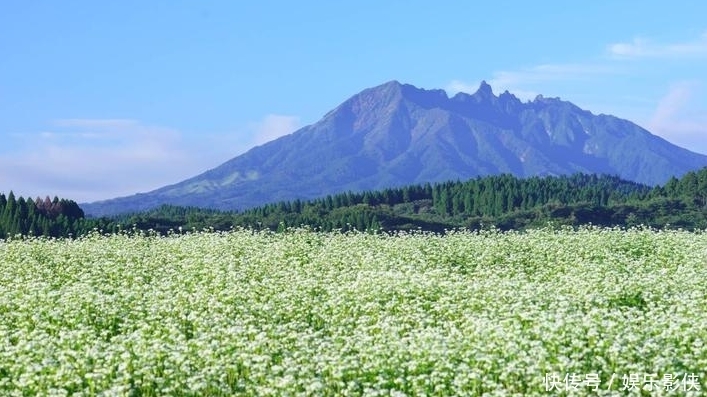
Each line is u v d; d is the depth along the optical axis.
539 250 41.91
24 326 25.55
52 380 19.92
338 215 117.94
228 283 31.47
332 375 20.50
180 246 42.75
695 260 37.22
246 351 21.80
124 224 94.06
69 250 41.44
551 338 22.00
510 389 19.73
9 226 87.25
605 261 37.91
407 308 27.11
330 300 27.97
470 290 28.91
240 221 101.50
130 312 27.05
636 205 118.38
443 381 19.80
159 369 20.83
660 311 25.95
